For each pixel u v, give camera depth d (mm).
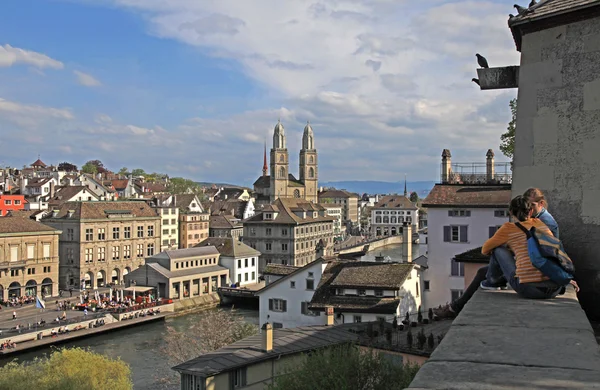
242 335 57625
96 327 71062
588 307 9344
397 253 127125
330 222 134125
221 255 102375
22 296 85938
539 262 7586
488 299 7691
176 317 82062
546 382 4445
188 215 132250
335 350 24172
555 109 9719
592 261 9297
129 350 62500
